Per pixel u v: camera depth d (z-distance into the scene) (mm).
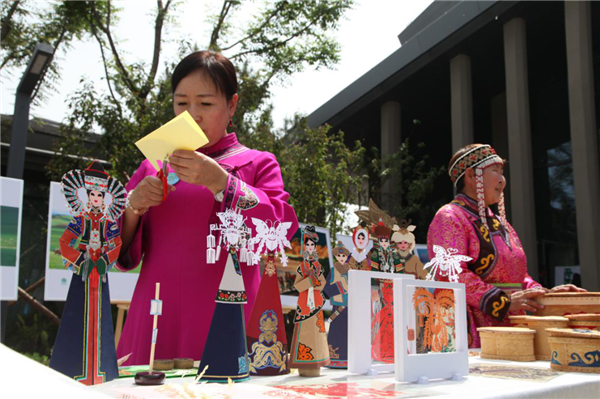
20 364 552
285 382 1218
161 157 1324
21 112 5801
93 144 10133
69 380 547
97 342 1108
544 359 1848
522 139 9516
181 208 1557
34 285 7641
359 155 11312
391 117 12453
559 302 2135
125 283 4824
